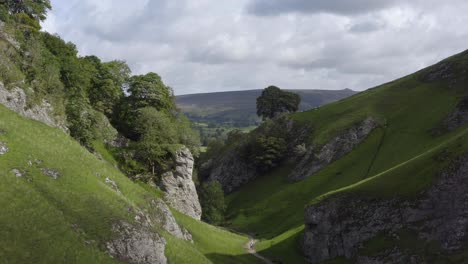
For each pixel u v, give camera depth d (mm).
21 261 42094
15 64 72062
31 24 89312
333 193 94125
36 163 56281
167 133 100125
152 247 56531
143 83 109312
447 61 171375
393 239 75750
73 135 80500
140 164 94250
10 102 65438
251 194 167500
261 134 188625
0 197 47500
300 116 191875
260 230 130000
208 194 146875
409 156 128750
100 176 65812
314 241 91812
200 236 91562
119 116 108438
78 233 49656
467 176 73938
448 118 136000
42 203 50188
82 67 100000
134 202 67938
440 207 74000
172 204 95562
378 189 86250
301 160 163500
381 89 187375
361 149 150375
